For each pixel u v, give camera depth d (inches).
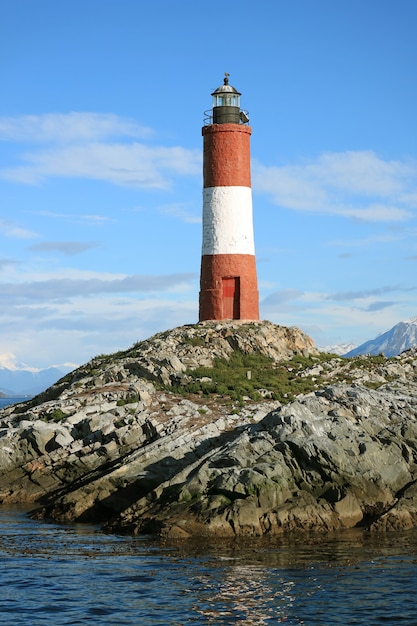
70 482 2258.9
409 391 2608.3
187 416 2329.0
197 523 1742.1
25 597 1347.2
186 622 1249.4
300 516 1787.6
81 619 1258.6
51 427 2357.3
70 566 1513.3
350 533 1780.3
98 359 3046.3
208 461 1908.2
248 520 1745.8
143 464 2065.7
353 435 2007.9
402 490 1943.9
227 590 1380.4
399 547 1652.3
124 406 2411.4
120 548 1651.1
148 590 1380.4
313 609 1301.7
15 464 2351.1
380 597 1350.9
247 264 2987.2
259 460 1895.9
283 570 1489.9
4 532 1820.9
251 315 3011.8
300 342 3036.4
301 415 2059.5
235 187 2974.9
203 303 3016.7
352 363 2955.2
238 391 2564.0
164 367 2687.0
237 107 3048.7
